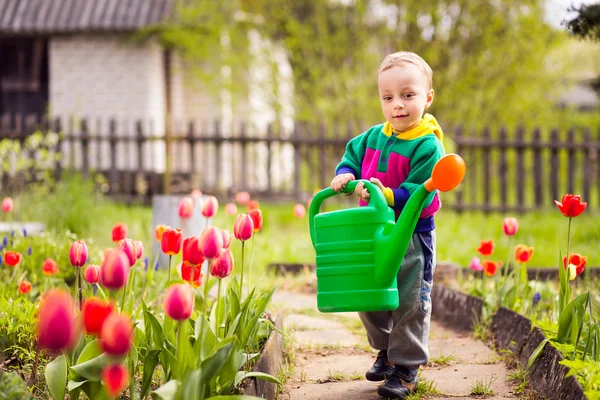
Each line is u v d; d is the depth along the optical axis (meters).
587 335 3.55
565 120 16.09
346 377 3.91
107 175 13.69
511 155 16.25
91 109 15.10
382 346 3.67
